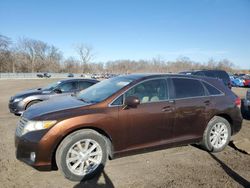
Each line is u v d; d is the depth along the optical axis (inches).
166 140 191.6
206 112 206.7
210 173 171.5
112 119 169.6
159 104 187.6
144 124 180.9
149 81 192.2
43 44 4217.5
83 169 162.7
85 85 406.9
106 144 170.7
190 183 157.2
